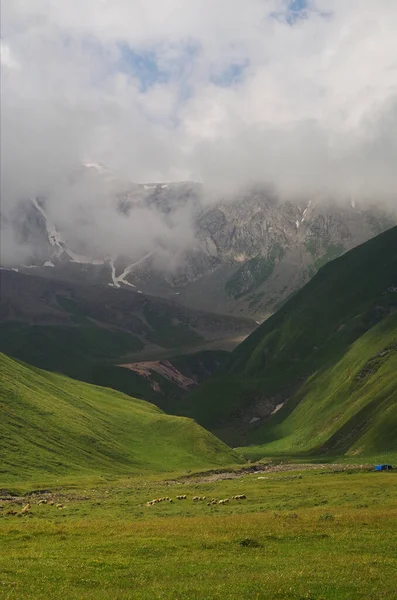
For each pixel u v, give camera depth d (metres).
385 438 181.50
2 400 158.12
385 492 86.31
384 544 47.47
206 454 187.12
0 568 39.00
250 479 130.25
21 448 140.62
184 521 62.22
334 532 52.72
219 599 32.00
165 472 161.38
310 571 38.28
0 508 86.88
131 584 35.69
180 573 38.34
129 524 59.75
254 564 41.03
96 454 159.62
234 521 60.78
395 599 32.31
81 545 47.34
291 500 86.44
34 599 31.88
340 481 106.31
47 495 106.38
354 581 35.72
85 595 32.69
